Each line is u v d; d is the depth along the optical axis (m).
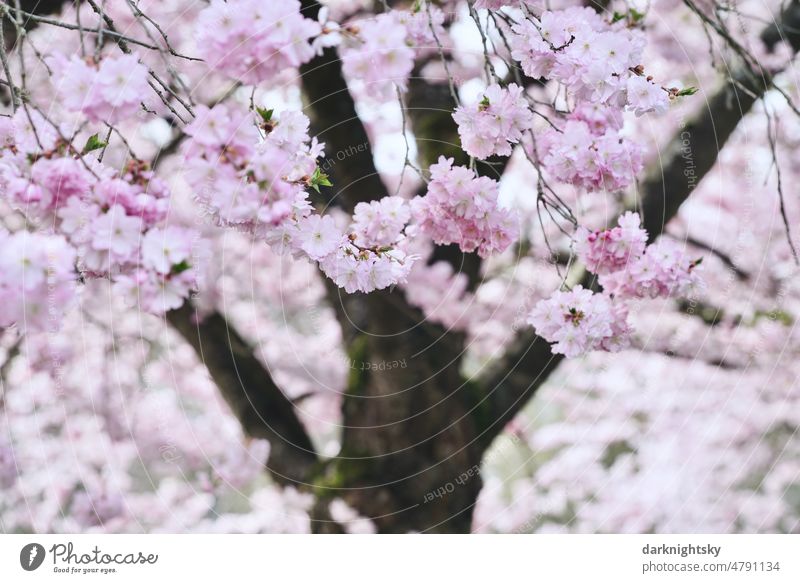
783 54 3.23
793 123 3.78
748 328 4.11
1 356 3.49
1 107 2.33
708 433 4.43
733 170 4.06
